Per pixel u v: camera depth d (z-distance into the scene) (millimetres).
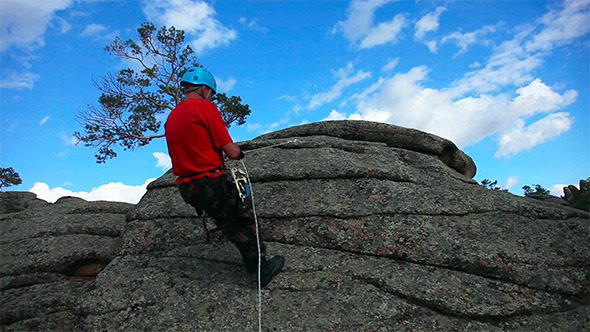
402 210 4484
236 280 3881
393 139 6699
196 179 3180
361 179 5016
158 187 5719
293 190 4973
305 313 3455
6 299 4797
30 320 4508
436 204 4645
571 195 28719
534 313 3498
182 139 3199
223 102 22469
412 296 3559
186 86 3529
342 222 4406
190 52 24672
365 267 3928
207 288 3834
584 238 4262
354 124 6684
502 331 3318
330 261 4039
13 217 6645
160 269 4227
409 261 3977
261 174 5238
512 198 4918
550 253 4047
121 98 22391
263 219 4652
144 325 3529
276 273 3783
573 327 3400
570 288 3693
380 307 3486
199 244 4512
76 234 5945
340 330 3279
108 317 3689
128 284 4066
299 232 4402
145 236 4824
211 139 3254
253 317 3453
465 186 5379
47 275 5238
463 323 3367
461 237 4191
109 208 6695
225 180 3318
